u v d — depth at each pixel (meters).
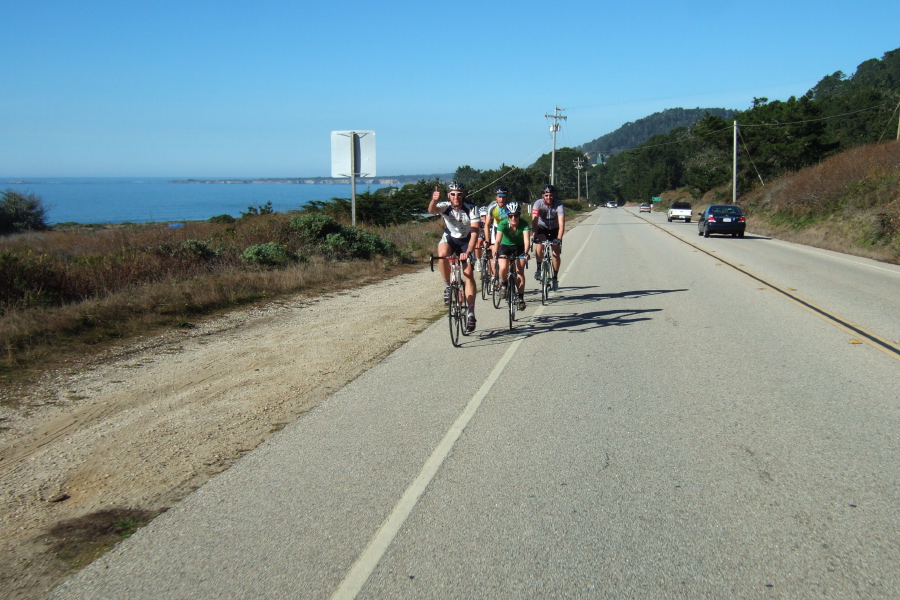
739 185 59.91
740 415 5.50
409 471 4.52
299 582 3.24
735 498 3.98
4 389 6.70
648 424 5.33
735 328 9.24
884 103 65.38
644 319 10.03
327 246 18.61
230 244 17.66
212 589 3.22
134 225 37.72
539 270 11.77
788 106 57.88
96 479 4.62
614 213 87.75
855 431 5.08
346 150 20.45
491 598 3.05
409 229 30.05
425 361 7.70
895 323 9.52
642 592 3.06
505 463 4.60
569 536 3.58
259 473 4.58
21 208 47.19
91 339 8.77
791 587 3.08
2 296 10.14
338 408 6.01
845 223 26.72
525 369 7.19
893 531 3.57
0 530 3.95
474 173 110.19
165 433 5.48
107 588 3.28
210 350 8.48
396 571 3.29
